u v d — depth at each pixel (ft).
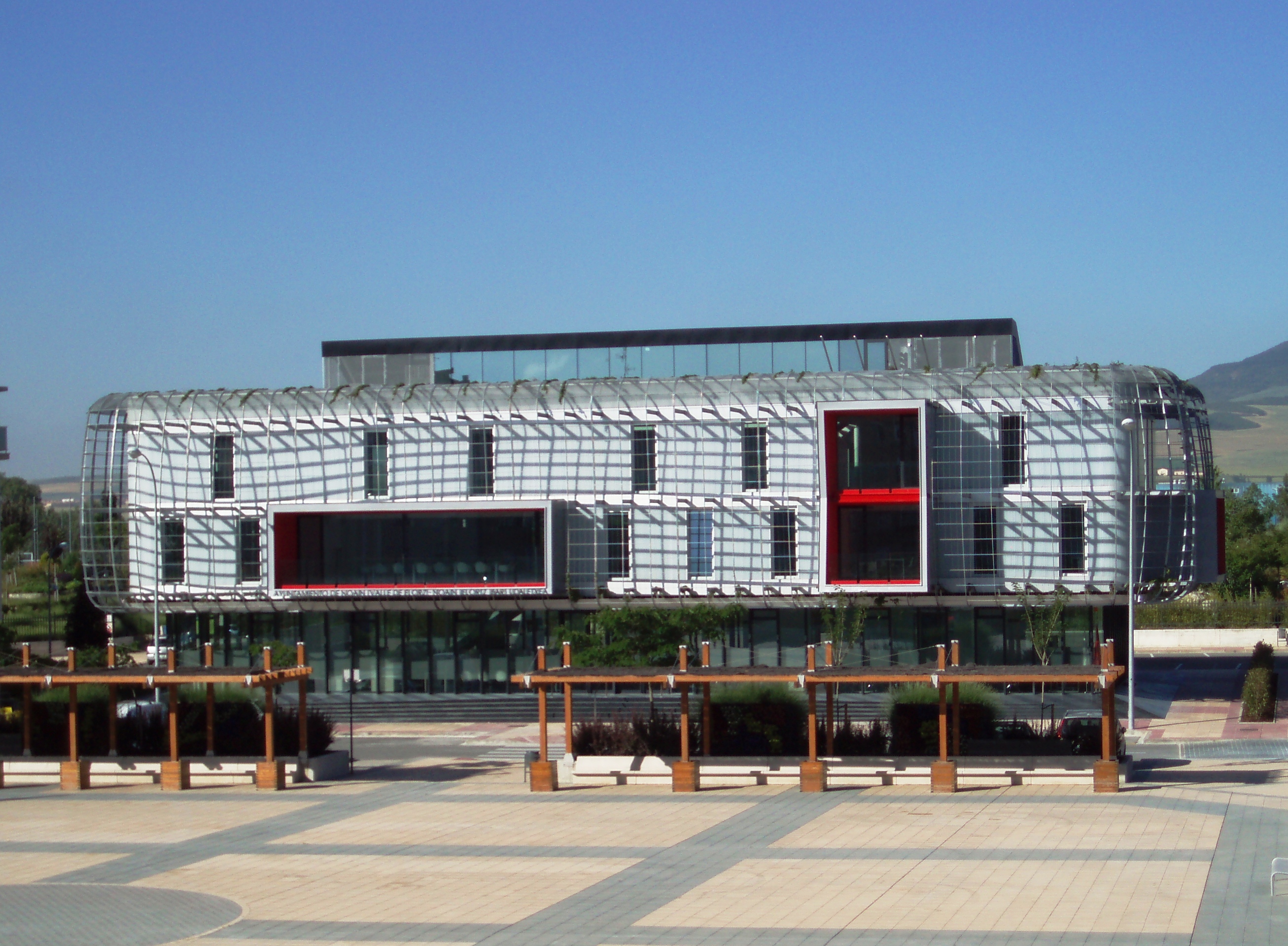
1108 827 103.45
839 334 230.07
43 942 78.74
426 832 111.45
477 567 214.90
